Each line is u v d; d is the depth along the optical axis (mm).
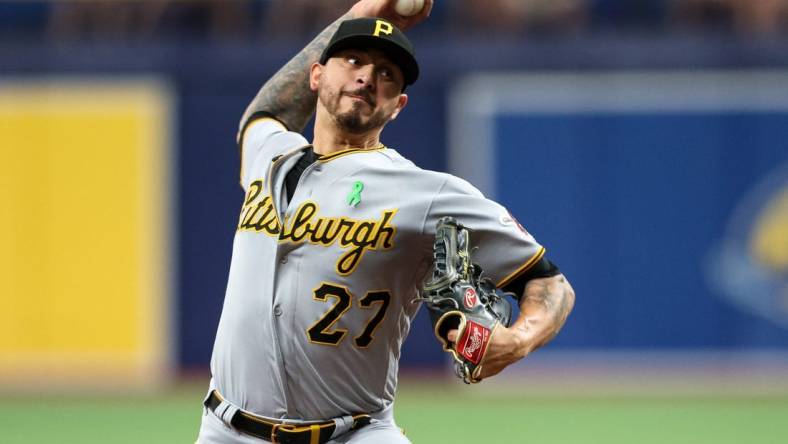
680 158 41594
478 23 45094
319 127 15055
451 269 13477
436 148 42031
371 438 14562
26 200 42062
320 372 14383
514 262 14195
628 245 41750
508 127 41875
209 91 42094
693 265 41719
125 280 42250
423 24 45188
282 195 14805
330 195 14453
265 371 14492
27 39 44531
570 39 41625
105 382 42312
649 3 45844
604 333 41938
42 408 38062
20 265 42062
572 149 41750
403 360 43250
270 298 14406
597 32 44625
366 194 14320
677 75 41469
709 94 41469
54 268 42156
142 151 42156
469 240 14148
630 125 41656
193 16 45219
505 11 44969
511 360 13500
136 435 32688
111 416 36250
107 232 42188
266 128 16453
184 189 42312
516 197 41906
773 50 41250
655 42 41406
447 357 43062
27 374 42250
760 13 44594
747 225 41562
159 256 42312
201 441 15141
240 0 45250
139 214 42219
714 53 41406
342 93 14516
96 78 42031
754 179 41562
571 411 37156
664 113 41562
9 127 42000
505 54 41688
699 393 40781
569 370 42219
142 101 42094
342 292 14250
